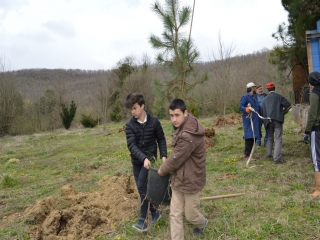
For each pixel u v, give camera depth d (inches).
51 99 1190.9
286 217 160.9
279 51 559.5
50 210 192.4
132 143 160.1
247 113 299.3
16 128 1095.6
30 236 167.9
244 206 181.0
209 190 217.3
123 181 220.7
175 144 133.8
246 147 304.0
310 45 254.1
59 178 317.1
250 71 968.3
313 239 139.6
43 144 651.5
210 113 898.7
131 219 178.2
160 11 344.2
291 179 223.0
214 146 378.9
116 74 1244.5
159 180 147.3
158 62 357.1
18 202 245.0
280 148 267.9
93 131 844.6
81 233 163.8
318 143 185.2
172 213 139.0
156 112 387.9
